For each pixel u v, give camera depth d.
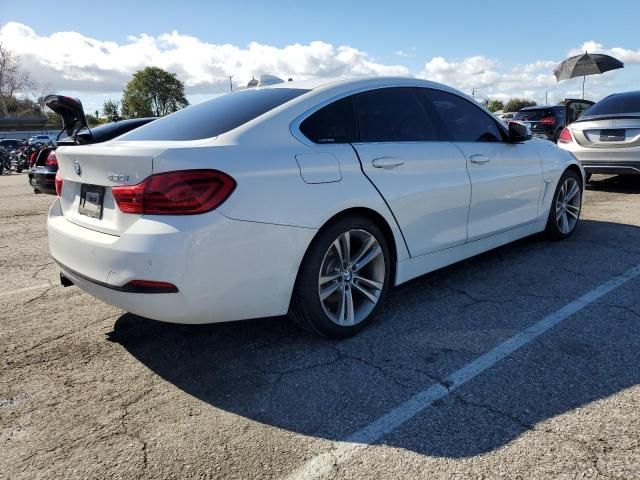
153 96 89.88
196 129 3.00
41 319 3.60
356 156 3.10
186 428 2.32
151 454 2.14
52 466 2.09
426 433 2.21
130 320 3.55
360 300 3.31
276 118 2.93
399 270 3.42
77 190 3.02
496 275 4.22
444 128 3.83
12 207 9.01
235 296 2.62
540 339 3.04
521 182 4.42
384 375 2.71
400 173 3.31
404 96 3.62
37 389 2.68
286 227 2.72
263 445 2.18
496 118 4.37
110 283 2.56
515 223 4.46
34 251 5.64
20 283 4.45
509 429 2.21
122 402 2.54
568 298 3.66
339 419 2.34
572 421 2.25
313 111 3.08
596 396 2.43
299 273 2.88
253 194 2.60
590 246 5.00
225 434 2.26
